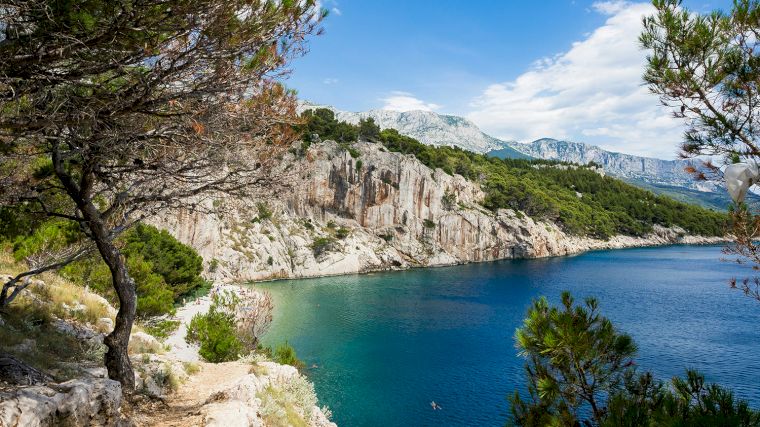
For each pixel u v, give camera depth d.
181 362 17.67
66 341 13.76
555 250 146.50
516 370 39.75
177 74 7.08
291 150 10.51
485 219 132.50
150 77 6.78
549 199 161.38
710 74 7.05
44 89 6.26
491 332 53.00
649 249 169.62
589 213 178.62
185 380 15.64
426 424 29.42
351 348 45.62
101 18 5.71
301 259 100.38
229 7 6.43
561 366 7.69
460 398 33.59
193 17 6.38
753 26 6.75
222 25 6.60
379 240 118.38
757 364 40.25
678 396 6.68
